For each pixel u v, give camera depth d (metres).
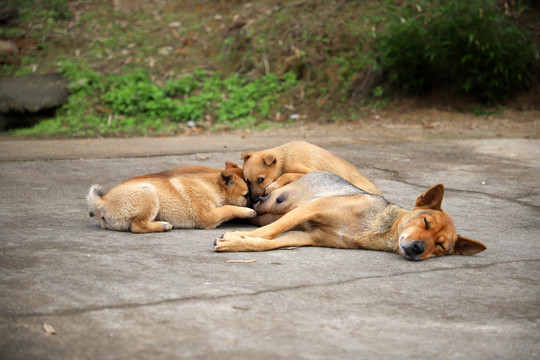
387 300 4.34
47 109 16.19
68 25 20.45
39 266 4.75
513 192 9.03
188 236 6.09
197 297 4.17
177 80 18.31
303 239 5.93
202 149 12.51
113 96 16.83
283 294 4.34
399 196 8.48
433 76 17.73
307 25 19.45
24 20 20.31
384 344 3.56
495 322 4.01
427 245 5.47
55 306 3.89
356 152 12.25
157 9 21.97
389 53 17.42
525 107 17.17
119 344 3.38
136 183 6.16
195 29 20.92
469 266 5.39
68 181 8.85
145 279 4.52
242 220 7.16
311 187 6.70
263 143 13.55
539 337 3.78
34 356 3.21
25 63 18.53
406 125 16.12
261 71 18.80
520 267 5.41
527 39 17.22
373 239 5.90
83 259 5.01
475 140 13.71
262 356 3.32
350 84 18.23
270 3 20.95
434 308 4.23
